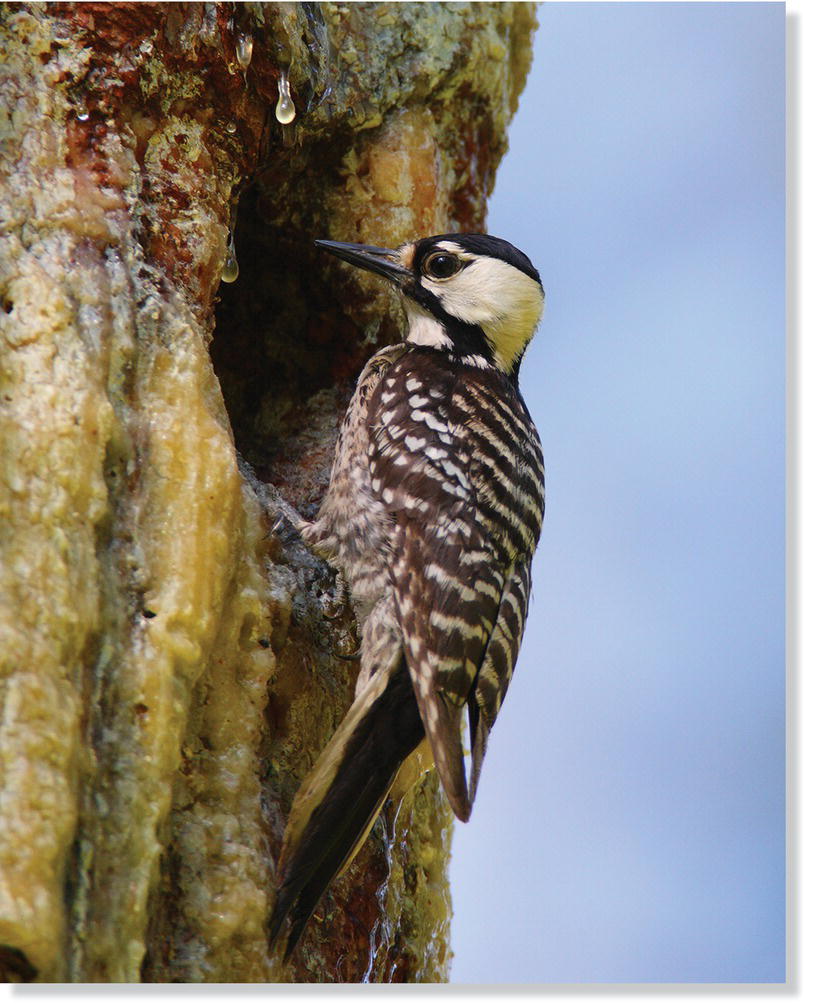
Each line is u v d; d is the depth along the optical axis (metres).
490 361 11.05
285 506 10.01
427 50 11.30
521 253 11.49
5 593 6.67
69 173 8.00
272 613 8.54
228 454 7.91
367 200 11.07
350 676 9.72
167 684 7.23
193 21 8.73
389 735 8.80
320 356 11.24
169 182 8.62
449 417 9.89
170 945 7.30
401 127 11.20
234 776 7.90
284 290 11.15
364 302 11.16
